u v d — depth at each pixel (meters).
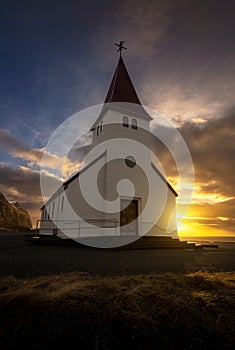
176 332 2.32
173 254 8.56
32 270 4.58
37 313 2.41
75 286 3.16
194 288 3.43
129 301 2.73
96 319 2.38
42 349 2.04
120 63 19.09
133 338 2.21
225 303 2.88
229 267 5.54
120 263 5.81
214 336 2.29
